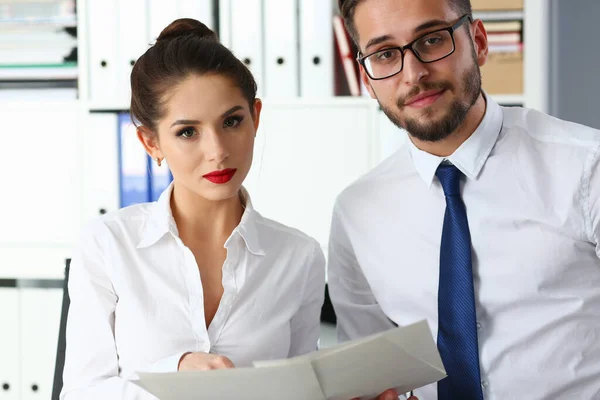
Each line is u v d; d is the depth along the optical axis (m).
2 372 2.94
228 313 1.36
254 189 2.87
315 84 2.80
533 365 1.45
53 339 2.92
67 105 2.88
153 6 2.80
